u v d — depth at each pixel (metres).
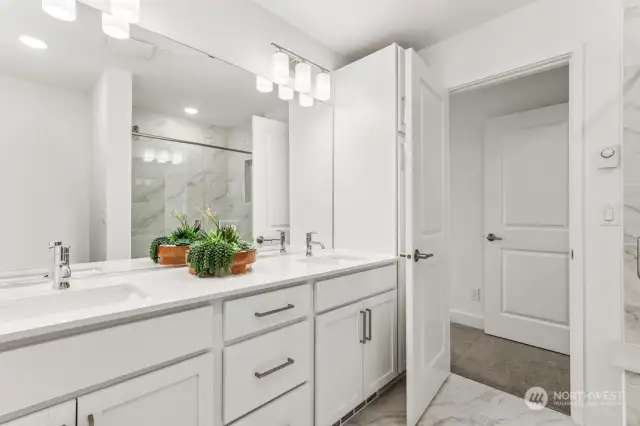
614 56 1.64
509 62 2.02
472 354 2.48
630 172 1.52
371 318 1.80
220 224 1.82
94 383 0.84
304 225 2.27
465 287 3.15
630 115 1.53
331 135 2.43
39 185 1.24
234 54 1.84
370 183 2.19
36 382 0.76
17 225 1.19
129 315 0.89
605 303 1.65
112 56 1.41
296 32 2.18
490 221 2.90
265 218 2.05
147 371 0.94
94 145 1.37
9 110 1.17
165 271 1.48
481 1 1.91
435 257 1.97
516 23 1.99
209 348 1.08
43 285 1.18
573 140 1.76
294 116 2.19
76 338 0.81
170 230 1.61
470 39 2.19
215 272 1.35
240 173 1.91
